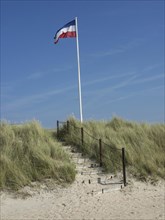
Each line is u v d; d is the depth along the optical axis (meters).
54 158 16.64
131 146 18.33
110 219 11.77
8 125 19.08
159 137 19.84
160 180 16.19
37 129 18.77
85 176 15.88
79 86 23.56
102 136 19.47
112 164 16.64
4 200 13.48
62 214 12.30
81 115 23.03
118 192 14.80
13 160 15.44
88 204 13.36
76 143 19.05
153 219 11.80
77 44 24.38
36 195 14.02
